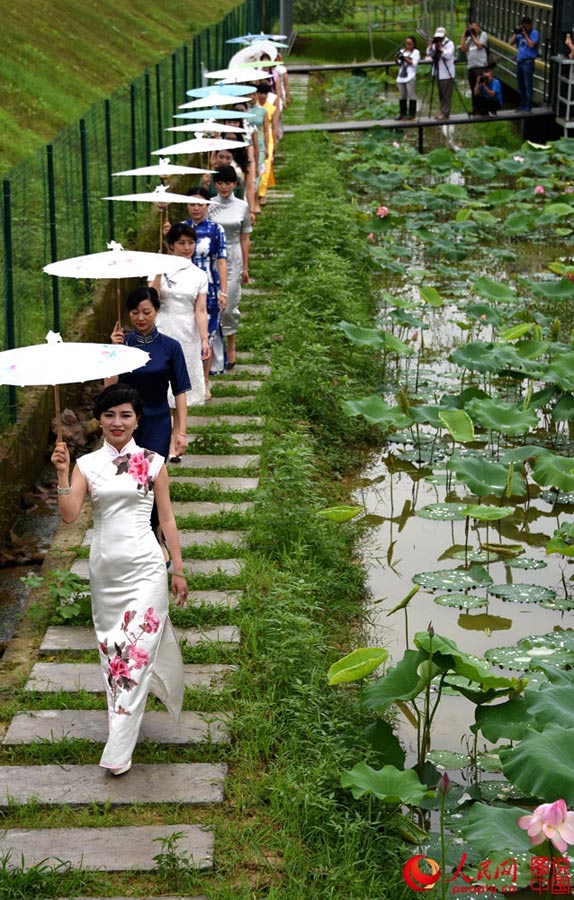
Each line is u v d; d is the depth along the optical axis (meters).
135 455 5.48
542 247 16.89
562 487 8.38
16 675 6.27
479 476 8.59
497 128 26.34
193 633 6.65
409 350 10.84
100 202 13.13
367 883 4.86
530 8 24.91
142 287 6.96
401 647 7.00
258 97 17.17
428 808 5.48
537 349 10.66
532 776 4.57
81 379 5.13
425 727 5.80
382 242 16.89
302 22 41.16
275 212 17.34
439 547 8.43
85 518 8.21
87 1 23.14
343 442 10.14
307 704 5.94
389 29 40.75
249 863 4.94
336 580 7.59
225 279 9.98
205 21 29.28
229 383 10.76
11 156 13.86
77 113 16.78
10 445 8.43
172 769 5.50
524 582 7.87
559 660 6.60
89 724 5.82
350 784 5.00
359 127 23.73
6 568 7.73
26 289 10.22
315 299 12.45
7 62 16.78
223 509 8.05
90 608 6.77
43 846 4.98
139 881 4.82
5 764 5.55
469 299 14.11
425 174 21.89
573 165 20.80
